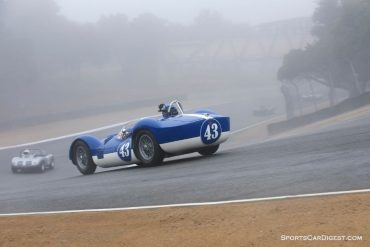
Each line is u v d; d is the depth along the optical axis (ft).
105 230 32.96
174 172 54.29
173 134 60.03
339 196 32.60
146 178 52.90
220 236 27.99
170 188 44.29
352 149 51.44
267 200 34.37
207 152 68.33
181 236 29.04
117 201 42.27
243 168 49.83
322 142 61.52
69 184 59.16
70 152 72.79
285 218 29.48
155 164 62.44
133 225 33.19
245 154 61.82
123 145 65.26
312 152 54.08
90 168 70.69
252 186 39.88
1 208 47.32
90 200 44.60
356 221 27.14
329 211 29.58
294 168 45.21
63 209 42.32
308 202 32.19
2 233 35.94
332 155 49.60
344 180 37.01
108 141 68.74
